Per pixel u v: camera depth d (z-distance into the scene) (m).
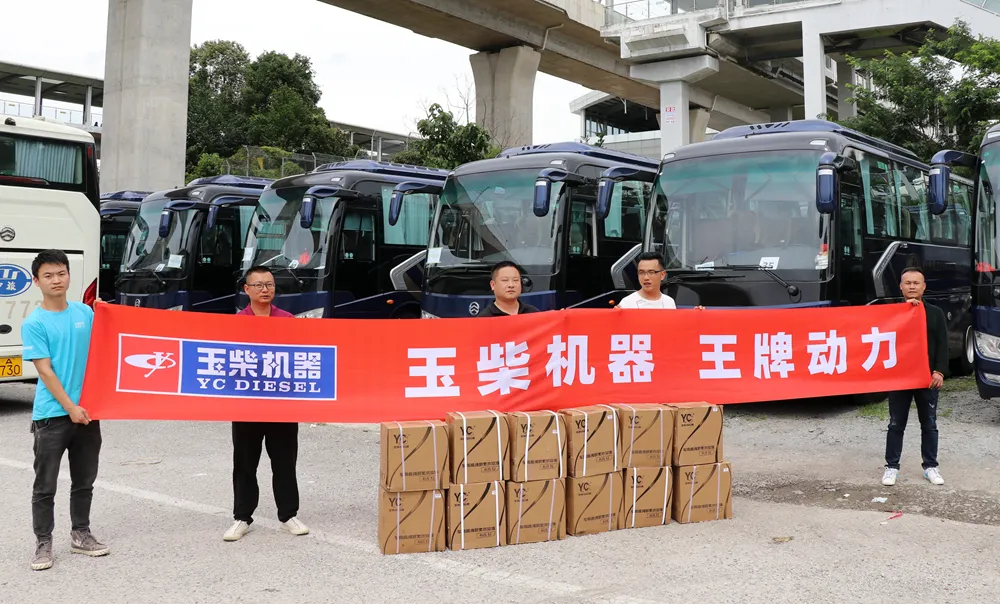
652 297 6.80
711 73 27.31
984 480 6.62
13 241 10.45
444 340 5.62
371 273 13.02
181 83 24.88
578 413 5.39
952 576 4.52
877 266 10.34
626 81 40.97
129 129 24.27
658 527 5.55
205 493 6.59
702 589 4.38
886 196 10.90
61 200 10.92
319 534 5.48
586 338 5.86
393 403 5.54
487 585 4.50
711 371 6.16
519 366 5.69
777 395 6.26
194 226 14.85
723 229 9.85
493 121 35.25
